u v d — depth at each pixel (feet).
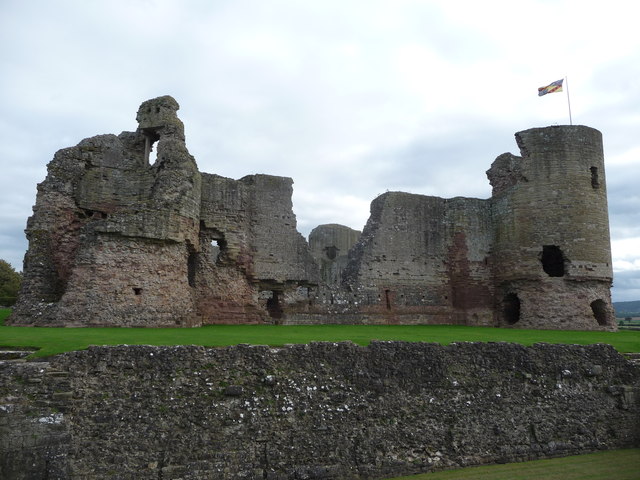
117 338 43.45
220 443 35.27
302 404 38.17
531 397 45.03
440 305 88.94
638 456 43.83
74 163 69.00
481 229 91.81
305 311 80.43
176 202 64.59
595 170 85.30
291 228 82.38
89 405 33.88
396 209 88.43
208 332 53.06
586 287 81.30
